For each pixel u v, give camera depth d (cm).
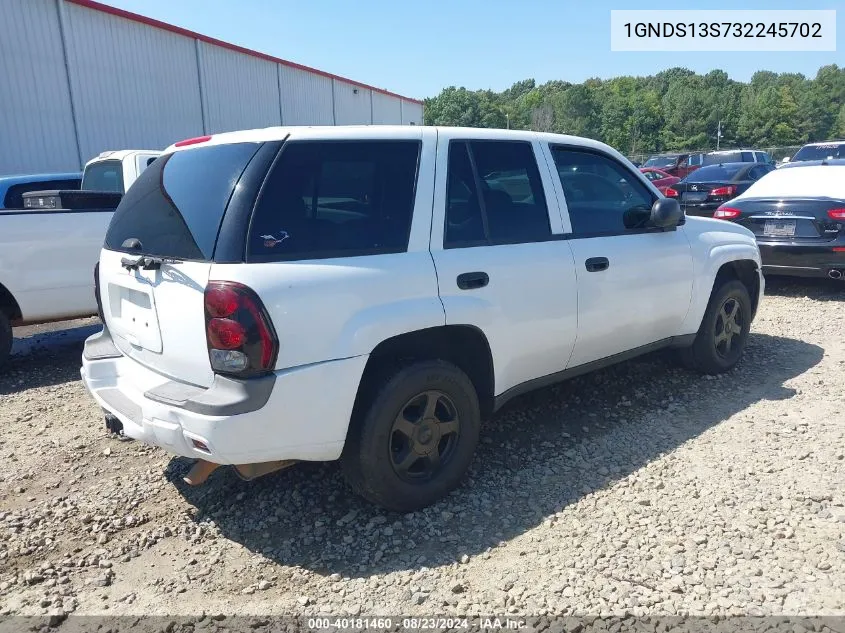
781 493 341
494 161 374
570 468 381
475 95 10350
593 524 321
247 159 296
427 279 323
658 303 453
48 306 603
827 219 746
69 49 1599
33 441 440
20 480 383
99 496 363
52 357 664
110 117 1727
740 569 282
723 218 836
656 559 291
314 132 308
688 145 8831
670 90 9869
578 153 428
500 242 363
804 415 441
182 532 327
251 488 368
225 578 291
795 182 831
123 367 344
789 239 774
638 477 366
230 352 272
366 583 284
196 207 299
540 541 310
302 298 282
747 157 2406
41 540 321
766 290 866
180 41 1947
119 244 346
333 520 335
